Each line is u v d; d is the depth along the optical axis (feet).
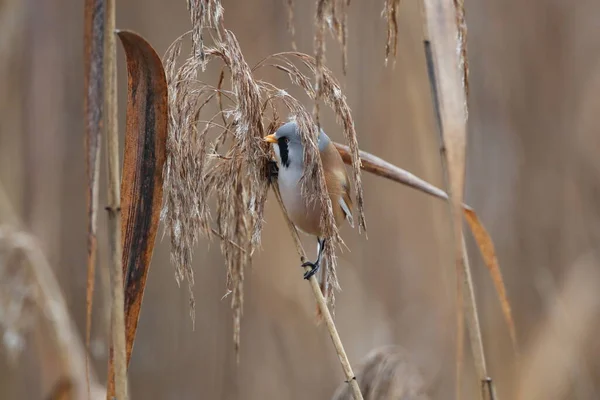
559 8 39.22
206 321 35.68
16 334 22.95
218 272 35.94
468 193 37.45
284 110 20.52
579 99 39.32
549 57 38.86
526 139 37.93
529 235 37.14
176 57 14.64
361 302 34.53
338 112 14.75
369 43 35.32
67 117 36.29
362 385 20.68
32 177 32.99
